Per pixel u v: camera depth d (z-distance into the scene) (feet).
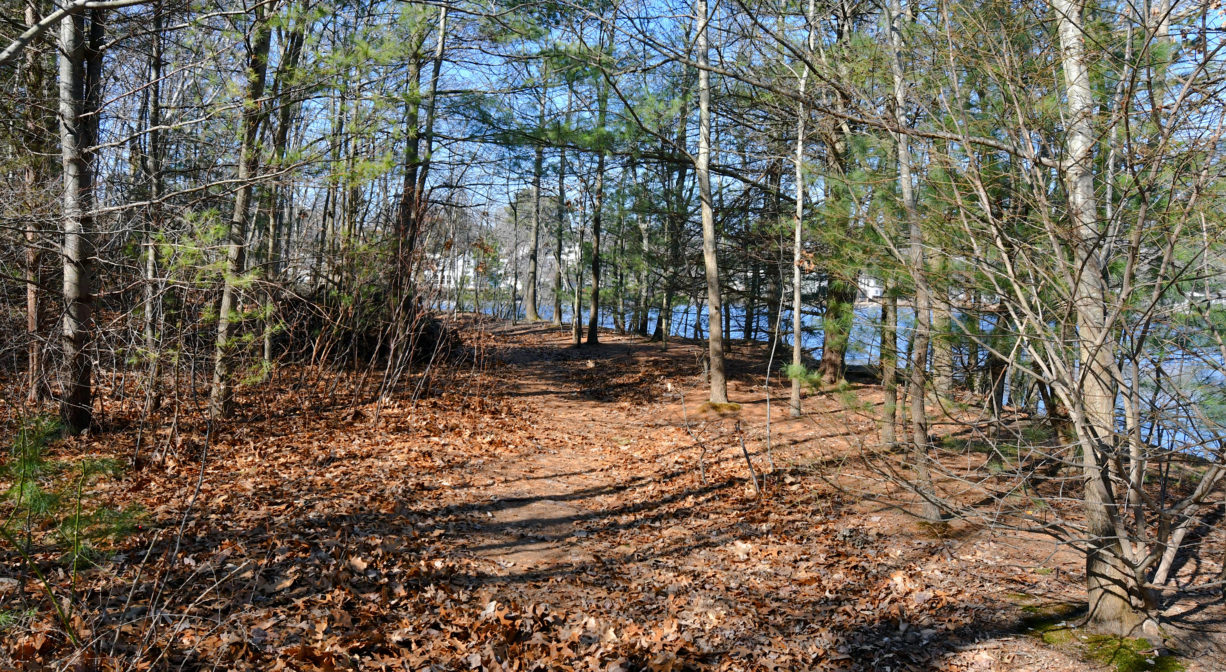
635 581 19.74
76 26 27.86
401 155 39.11
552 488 28.91
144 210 25.75
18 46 19.51
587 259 83.05
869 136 17.43
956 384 21.04
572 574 19.88
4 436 21.13
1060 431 17.75
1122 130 11.78
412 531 21.25
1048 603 17.61
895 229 17.07
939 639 16.11
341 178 25.39
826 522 24.52
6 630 11.77
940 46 13.47
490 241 92.94
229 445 28.30
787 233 40.22
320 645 13.29
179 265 23.41
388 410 38.70
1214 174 10.67
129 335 27.32
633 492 29.19
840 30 34.04
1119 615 15.60
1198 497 13.48
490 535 22.43
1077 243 12.23
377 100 26.71
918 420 20.08
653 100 39.99
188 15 27.40
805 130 36.81
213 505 20.84
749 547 22.20
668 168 59.52
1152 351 13.52
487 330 87.45
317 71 25.93
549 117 42.39
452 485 27.12
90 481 18.48
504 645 14.64
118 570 15.31
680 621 16.98
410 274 42.98
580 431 41.50
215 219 25.30
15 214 22.98
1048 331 12.76
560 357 70.85
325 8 28.17
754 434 37.47
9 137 28.27
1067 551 21.39
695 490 28.86
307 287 41.39
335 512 21.57
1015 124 13.33
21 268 27.32
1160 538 15.25
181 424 29.96
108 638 12.24
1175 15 10.86
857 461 29.37
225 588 15.29
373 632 14.11
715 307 45.78
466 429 37.09
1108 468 14.38
